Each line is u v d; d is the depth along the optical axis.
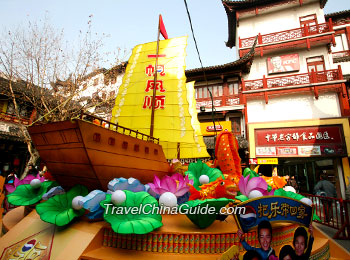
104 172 4.40
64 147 4.22
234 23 23.59
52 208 3.93
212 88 19.67
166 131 8.60
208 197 3.97
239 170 6.04
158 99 9.17
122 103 9.64
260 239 2.60
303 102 17.25
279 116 17.56
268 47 18.89
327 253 3.88
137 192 3.78
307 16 19.70
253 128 17.50
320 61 18.05
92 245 3.25
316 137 15.98
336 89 16.58
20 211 6.37
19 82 14.03
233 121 18.59
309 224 3.01
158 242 3.19
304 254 2.74
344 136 15.36
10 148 17.08
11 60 11.70
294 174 20.48
